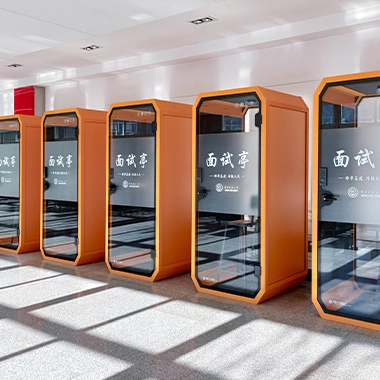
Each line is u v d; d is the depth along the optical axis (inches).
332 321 189.8
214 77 298.5
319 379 139.5
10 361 151.1
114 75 354.3
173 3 209.3
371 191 181.0
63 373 142.6
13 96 436.8
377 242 187.3
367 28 236.1
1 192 332.8
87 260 291.0
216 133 223.1
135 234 258.4
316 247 193.6
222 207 222.5
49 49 304.5
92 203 289.3
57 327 181.3
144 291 231.8
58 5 213.5
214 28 259.3
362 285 191.3
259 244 211.0
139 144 253.4
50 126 297.9
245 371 144.6
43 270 274.5
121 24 241.3
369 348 162.6
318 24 241.0
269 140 207.6
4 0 207.2
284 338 171.3
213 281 227.3
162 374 142.3
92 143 287.1
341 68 247.1
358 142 183.3
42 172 302.5
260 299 210.4
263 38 261.6
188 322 187.6
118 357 154.3
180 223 260.1
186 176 261.1
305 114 234.8
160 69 326.6
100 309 203.3
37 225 328.2
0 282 247.3
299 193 231.8
